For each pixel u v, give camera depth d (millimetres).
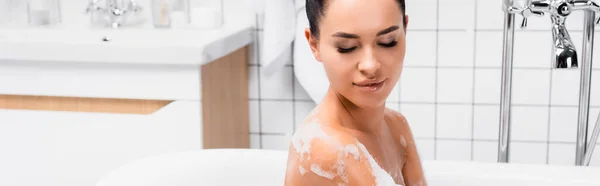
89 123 2262
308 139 919
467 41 2471
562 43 1402
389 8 830
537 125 2529
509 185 1561
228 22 2615
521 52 2461
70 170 2307
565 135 2525
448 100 2541
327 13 841
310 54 2389
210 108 2264
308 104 2650
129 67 2182
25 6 2736
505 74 1673
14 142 2322
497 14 2430
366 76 831
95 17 2584
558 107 2500
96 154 2279
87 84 2223
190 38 2447
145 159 1683
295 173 929
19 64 2250
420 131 2590
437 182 1596
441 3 2451
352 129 961
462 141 2576
